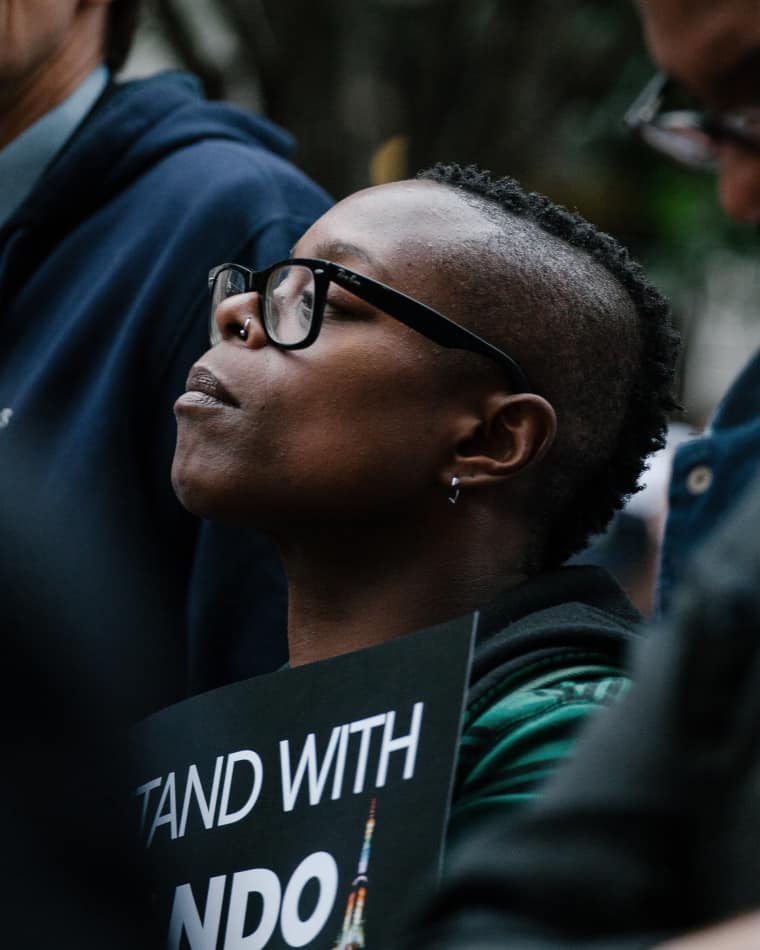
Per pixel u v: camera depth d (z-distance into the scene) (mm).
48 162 3598
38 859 1395
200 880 2291
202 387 2539
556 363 2535
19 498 1798
